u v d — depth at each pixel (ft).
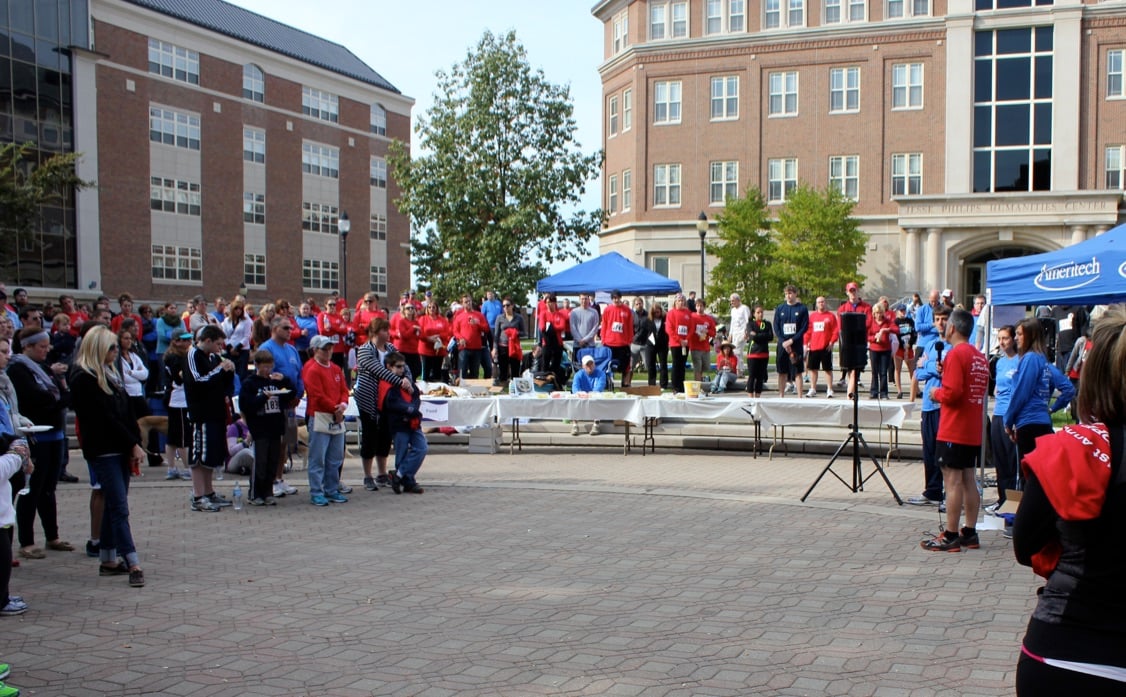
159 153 167.32
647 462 49.03
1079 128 139.44
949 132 143.84
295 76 194.49
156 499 38.83
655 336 70.44
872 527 31.81
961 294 142.10
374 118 215.72
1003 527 30.81
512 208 95.81
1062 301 33.04
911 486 40.34
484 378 71.41
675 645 19.74
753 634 20.43
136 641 20.36
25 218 112.68
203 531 32.22
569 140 99.81
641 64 160.04
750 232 138.00
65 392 37.88
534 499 38.19
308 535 31.48
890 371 73.05
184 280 172.14
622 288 72.54
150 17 164.96
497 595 23.81
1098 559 9.04
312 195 199.31
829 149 150.82
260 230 187.42
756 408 47.88
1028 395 29.09
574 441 55.06
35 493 28.50
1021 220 136.67
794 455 50.90
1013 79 142.31
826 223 135.64
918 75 146.72
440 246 98.37
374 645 19.97
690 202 157.79
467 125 95.55
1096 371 9.39
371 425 40.70
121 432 24.98
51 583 25.41
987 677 17.69
